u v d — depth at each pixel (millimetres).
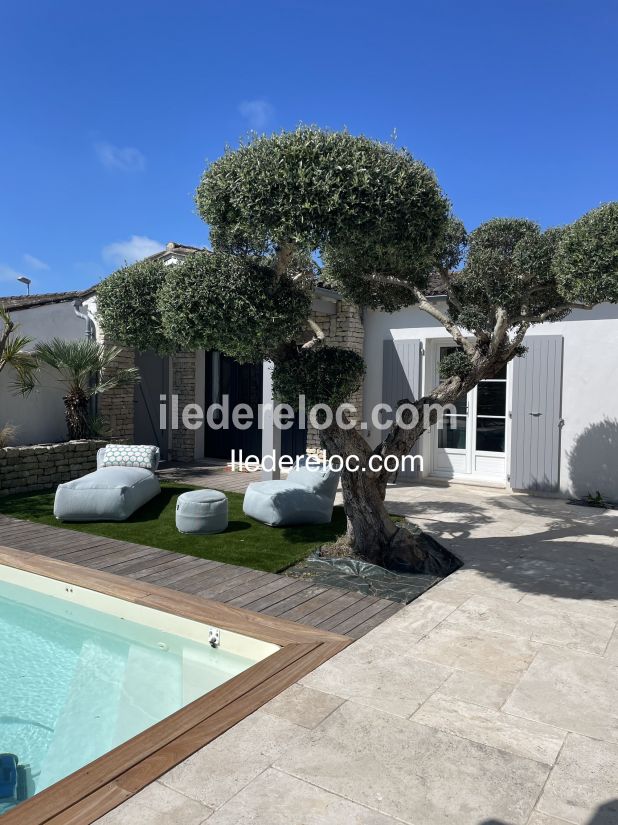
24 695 3914
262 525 7320
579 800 2607
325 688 3527
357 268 6207
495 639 4230
